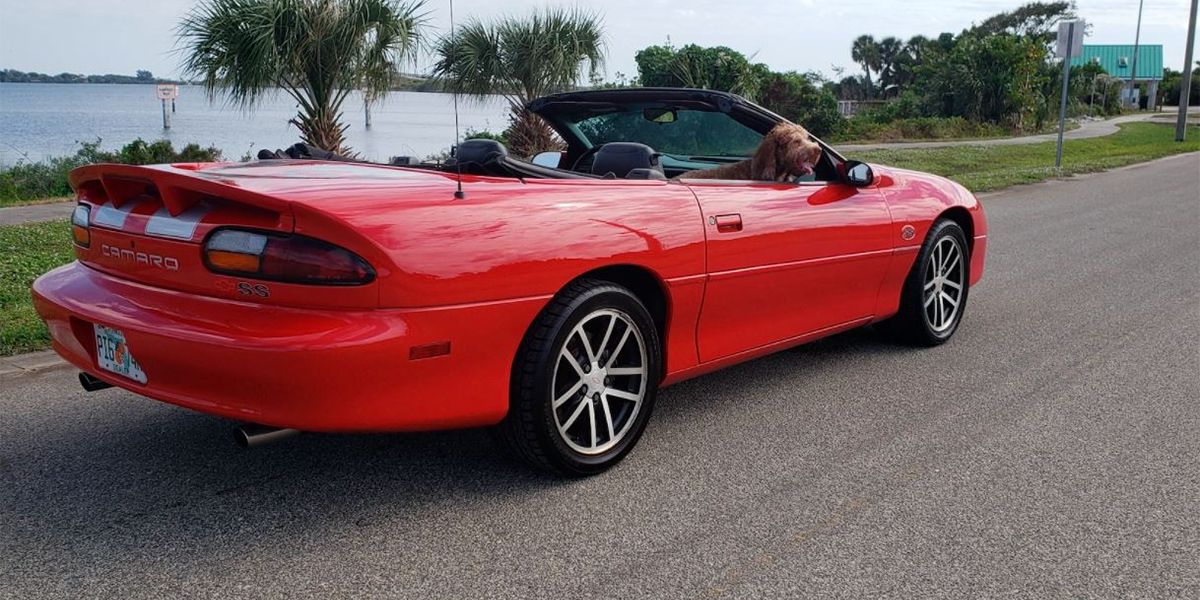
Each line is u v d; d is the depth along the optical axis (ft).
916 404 14.02
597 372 10.98
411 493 10.64
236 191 8.96
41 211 35.42
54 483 10.79
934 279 17.03
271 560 9.08
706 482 11.05
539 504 10.39
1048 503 10.53
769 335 13.48
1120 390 14.75
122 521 9.86
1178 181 54.90
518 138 46.70
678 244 11.47
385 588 8.57
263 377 8.77
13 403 13.57
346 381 8.88
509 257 9.71
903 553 9.32
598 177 13.00
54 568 8.85
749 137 14.70
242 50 38.14
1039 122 133.28
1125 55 351.25
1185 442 12.50
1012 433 12.79
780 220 13.06
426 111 134.62
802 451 12.09
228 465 11.37
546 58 50.11
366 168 11.64
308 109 41.22
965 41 137.69
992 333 18.44
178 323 9.29
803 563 9.10
